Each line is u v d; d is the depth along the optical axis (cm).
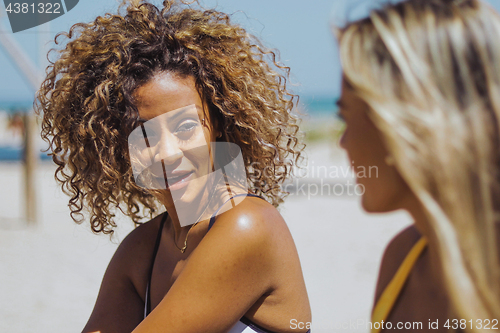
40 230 629
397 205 47
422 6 45
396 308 56
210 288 97
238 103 111
